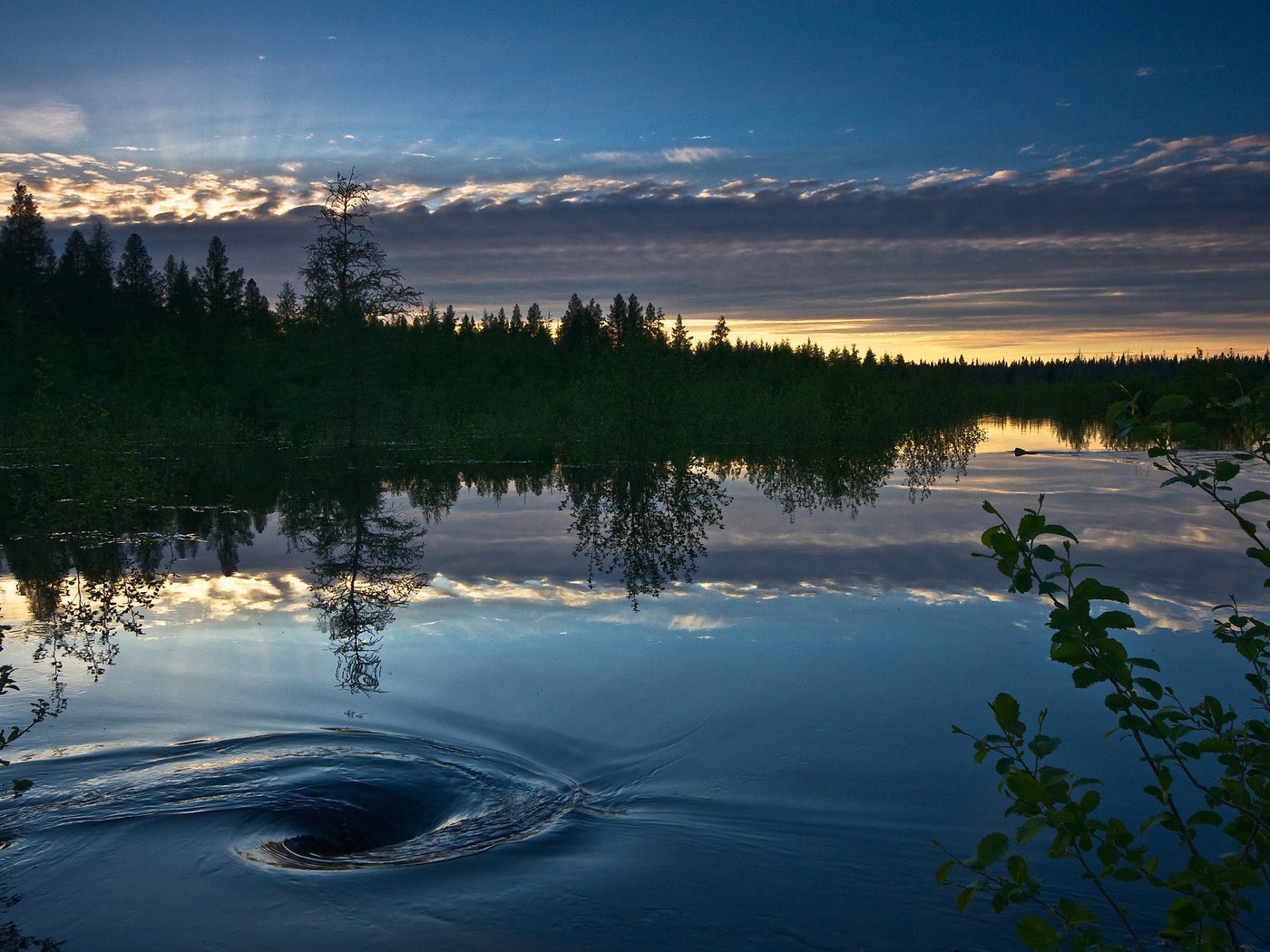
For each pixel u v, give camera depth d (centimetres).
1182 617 776
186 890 394
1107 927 356
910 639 732
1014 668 660
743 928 362
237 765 520
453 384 4897
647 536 1241
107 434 1891
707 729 561
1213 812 239
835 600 859
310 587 970
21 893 392
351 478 2198
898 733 550
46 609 877
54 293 6159
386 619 820
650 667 672
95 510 1520
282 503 1702
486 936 358
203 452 3164
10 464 2331
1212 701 255
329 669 681
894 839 433
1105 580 909
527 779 503
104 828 448
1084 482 1769
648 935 357
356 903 382
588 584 948
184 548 1223
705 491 1786
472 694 626
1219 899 225
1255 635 260
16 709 608
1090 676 232
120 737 561
